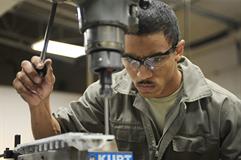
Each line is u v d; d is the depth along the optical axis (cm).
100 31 62
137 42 90
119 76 124
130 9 67
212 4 342
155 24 90
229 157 109
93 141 64
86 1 63
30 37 345
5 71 359
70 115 123
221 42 416
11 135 253
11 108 263
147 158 116
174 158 113
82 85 380
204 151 111
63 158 68
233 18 376
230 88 415
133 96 119
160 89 102
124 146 119
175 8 298
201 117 111
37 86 95
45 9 298
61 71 388
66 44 288
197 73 118
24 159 79
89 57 62
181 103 111
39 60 89
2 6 236
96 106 126
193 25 380
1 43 356
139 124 118
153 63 93
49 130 106
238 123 111
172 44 97
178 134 112
